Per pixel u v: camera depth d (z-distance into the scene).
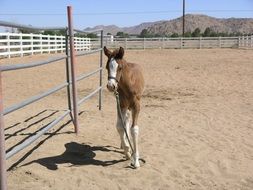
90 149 3.71
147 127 4.60
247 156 3.54
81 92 7.60
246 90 7.66
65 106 6.12
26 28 3.03
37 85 8.41
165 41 22.12
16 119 5.12
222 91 7.57
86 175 3.05
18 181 2.84
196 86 8.29
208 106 6.02
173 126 4.67
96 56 15.66
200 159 3.45
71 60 4.14
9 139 4.08
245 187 2.88
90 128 4.53
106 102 6.47
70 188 2.81
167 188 2.85
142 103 6.35
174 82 8.92
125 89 3.10
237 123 4.85
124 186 2.87
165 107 5.95
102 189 2.81
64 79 9.30
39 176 2.95
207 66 12.15
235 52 18.05
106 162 3.36
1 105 2.32
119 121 3.29
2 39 13.02
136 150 3.23
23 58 12.86
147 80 9.25
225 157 3.50
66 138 4.05
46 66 11.62
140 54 17.22
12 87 8.10
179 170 3.18
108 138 4.11
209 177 3.06
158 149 3.72
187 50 19.86
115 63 2.94
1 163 2.35
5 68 2.39
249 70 11.00
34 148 3.67
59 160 3.35
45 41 15.97
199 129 4.53
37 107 6.03
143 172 3.13
